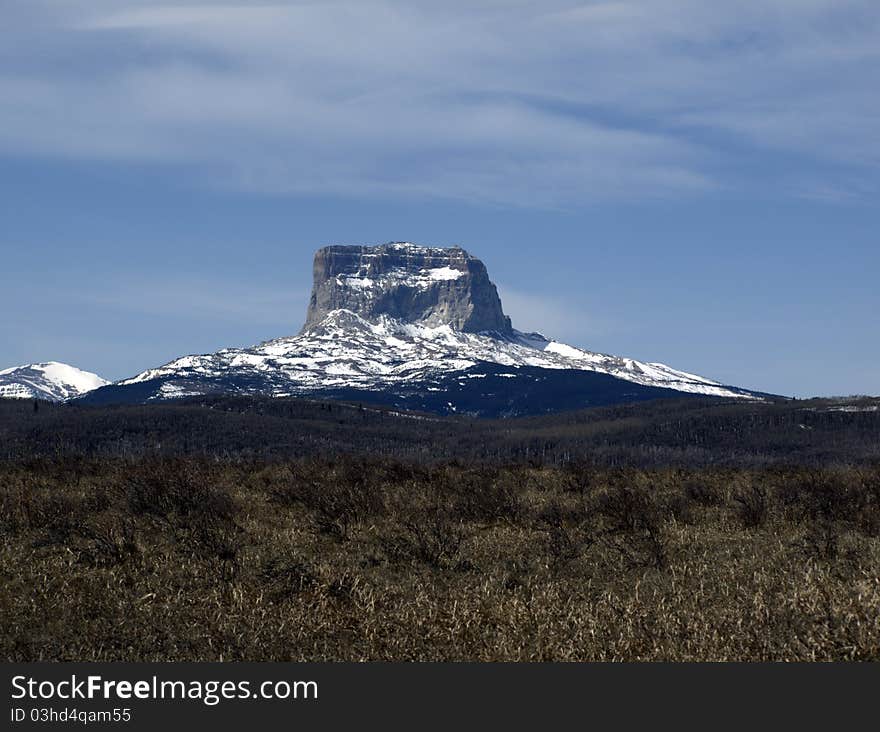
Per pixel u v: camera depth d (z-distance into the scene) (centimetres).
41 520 4141
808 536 3791
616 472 7344
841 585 2870
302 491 4938
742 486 5753
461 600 2816
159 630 2592
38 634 2581
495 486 5488
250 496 5203
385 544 3662
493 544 3797
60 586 2980
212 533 3659
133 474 5312
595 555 3616
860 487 5384
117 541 3541
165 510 4431
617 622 2586
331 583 2953
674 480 6762
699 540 3894
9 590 2942
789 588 2931
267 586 2997
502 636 2495
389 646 2483
